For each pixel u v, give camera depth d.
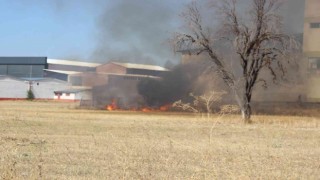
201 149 26.78
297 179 17.61
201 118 64.88
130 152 24.52
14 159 20.84
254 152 26.17
